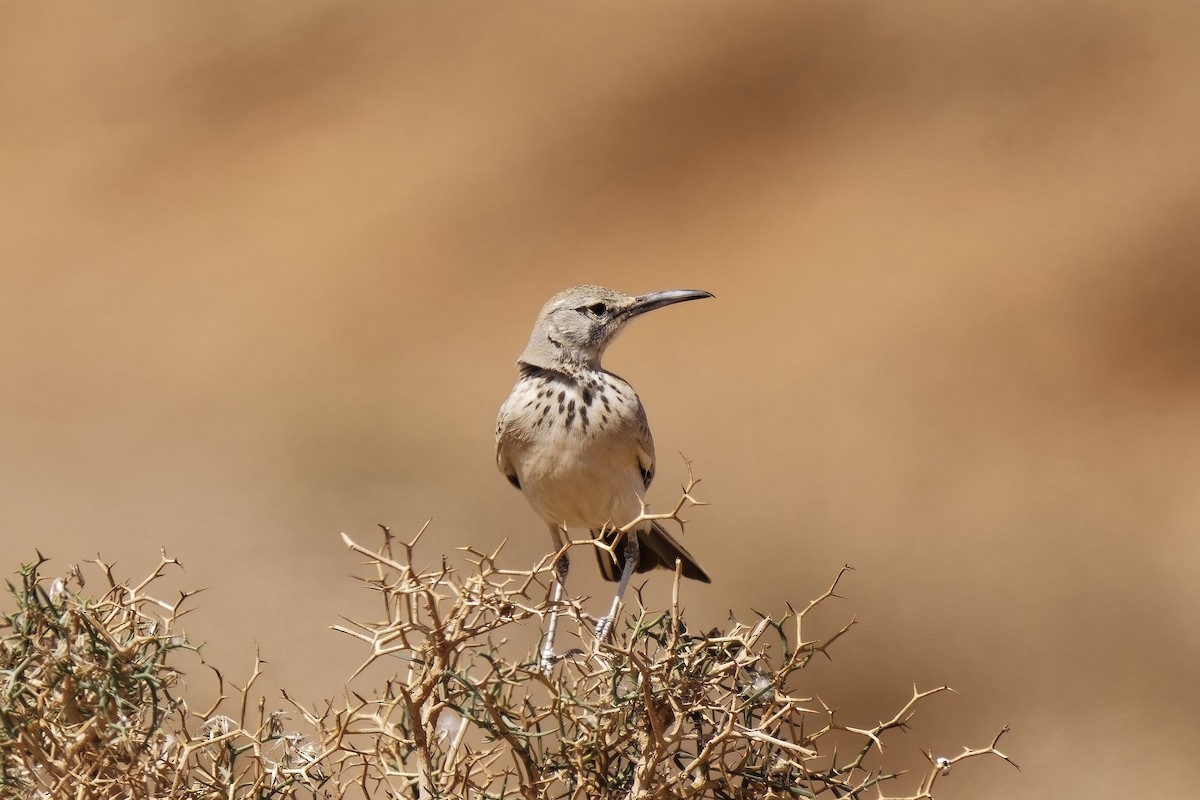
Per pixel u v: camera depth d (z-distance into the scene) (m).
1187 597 21.98
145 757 7.45
